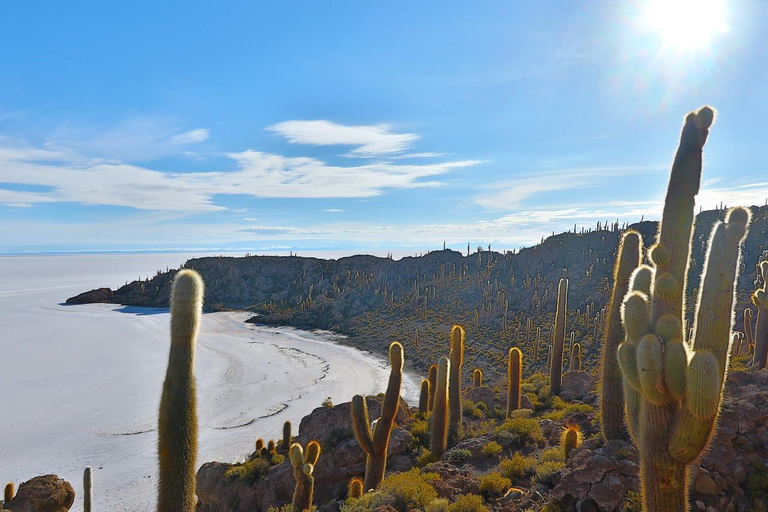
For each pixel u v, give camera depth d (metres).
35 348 81.19
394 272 118.62
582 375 22.27
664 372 4.99
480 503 9.29
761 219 60.41
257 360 67.38
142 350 78.88
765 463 8.25
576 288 73.38
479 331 72.00
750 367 15.74
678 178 6.10
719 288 5.29
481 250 112.94
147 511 25.52
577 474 8.45
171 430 4.84
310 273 138.25
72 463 32.56
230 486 18.36
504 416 19.75
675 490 5.02
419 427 17.53
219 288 139.88
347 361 66.44
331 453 16.80
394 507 9.92
